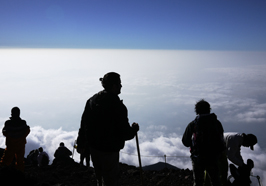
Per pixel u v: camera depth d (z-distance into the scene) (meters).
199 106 2.84
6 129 3.85
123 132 2.22
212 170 2.67
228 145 3.15
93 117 2.24
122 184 4.11
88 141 2.30
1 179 2.50
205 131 2.70
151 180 4.23
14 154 3.96
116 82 2.29
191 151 2.85
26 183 2.67
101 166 2.30
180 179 4.16
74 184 3.89
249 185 3.11
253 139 3.11
